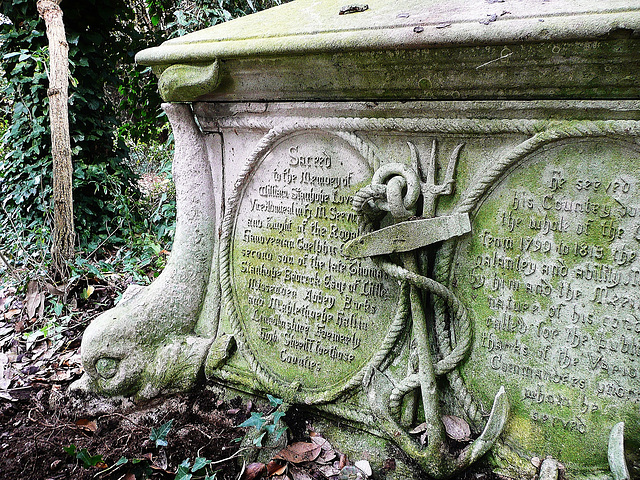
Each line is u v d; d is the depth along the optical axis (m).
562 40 1.40
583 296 1.61
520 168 1.67
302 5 2.30
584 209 1.58
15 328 2.95
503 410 1.70
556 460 1.66
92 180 4.32
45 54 4.08
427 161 1.80
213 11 4.32
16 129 4.29
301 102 1.97
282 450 1.93
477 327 1.79
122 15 4.82
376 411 1.83
